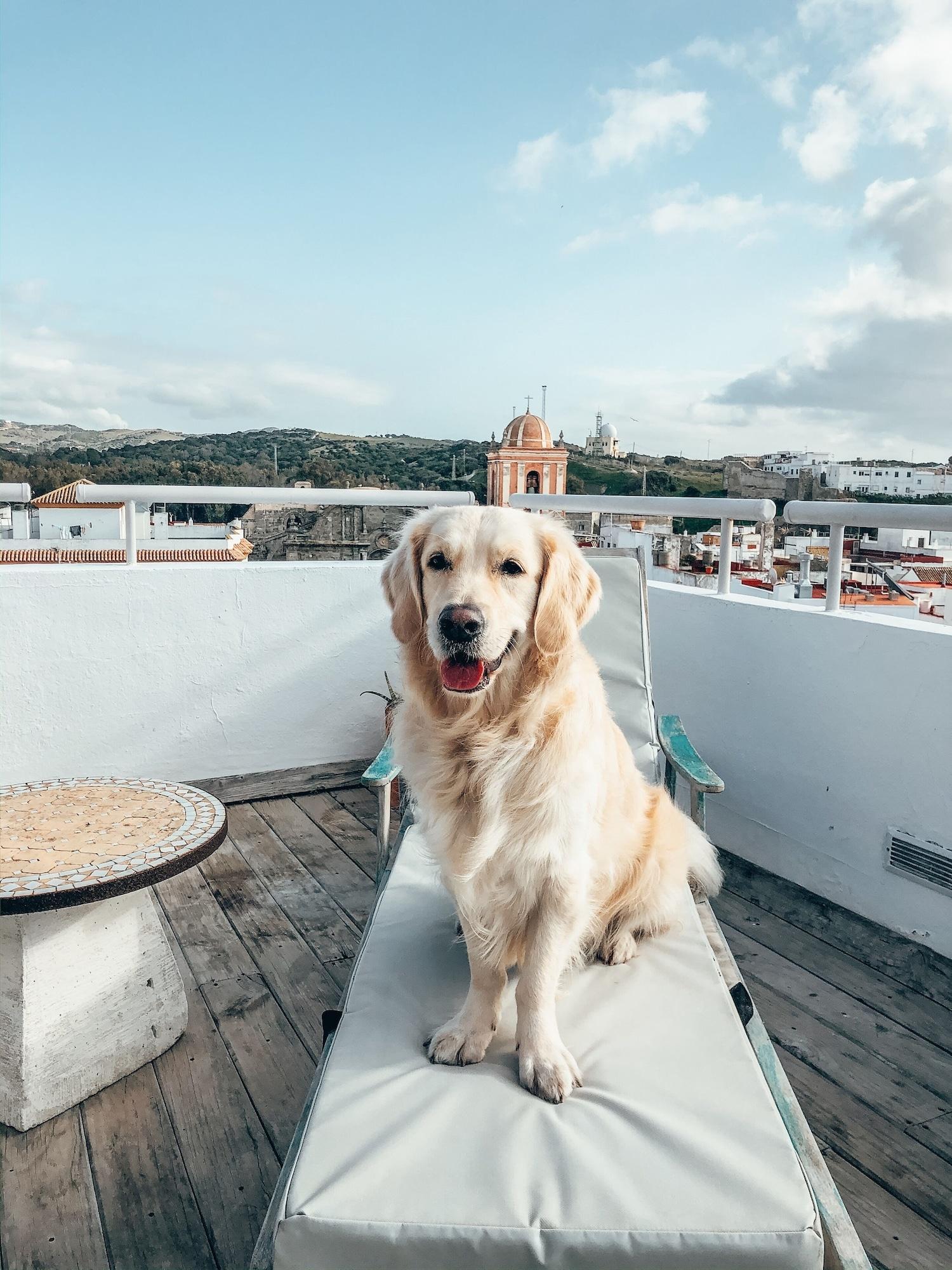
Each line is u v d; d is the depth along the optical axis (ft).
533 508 12.71
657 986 5.60
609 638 9.37
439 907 6.54
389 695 12.83
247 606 11.72
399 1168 3.88
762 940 8.29
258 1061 6.45
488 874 5.17
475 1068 4.78
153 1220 4.95
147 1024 6.37
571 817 5.13
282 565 11.92
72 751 10.96
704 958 5.98
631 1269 3.47
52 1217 4.96
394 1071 4.68
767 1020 6.93
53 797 6.85
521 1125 4.19
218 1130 5.71
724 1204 3.64
